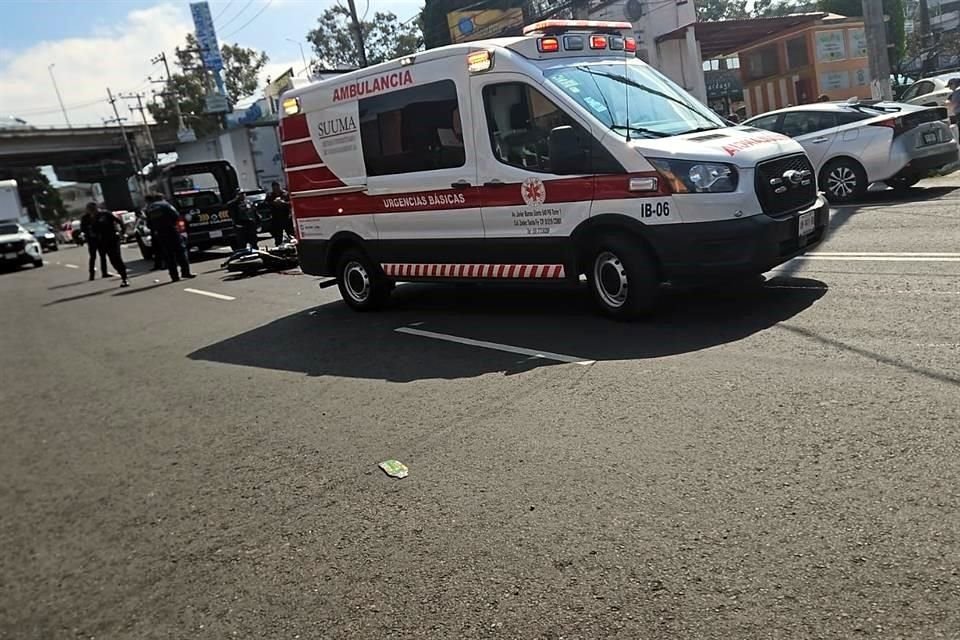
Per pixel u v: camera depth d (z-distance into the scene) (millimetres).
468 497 3912
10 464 5680
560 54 7004
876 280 6945
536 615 2883
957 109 16406
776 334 5746
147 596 3488
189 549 3871
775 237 6016
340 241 9039
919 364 4719
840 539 3053
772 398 4539
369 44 59844
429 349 7027
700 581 2922
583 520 3502
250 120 49812
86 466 5371
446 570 3283
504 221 7172
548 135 6664
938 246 8008
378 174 8297
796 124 12680
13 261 28062
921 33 41125
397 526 3742
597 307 7008
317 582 3367
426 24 39844
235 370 7488
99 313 13203
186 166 20500
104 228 16797
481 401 5324
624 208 6273
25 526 4492
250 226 18844
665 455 4023
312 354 7617
